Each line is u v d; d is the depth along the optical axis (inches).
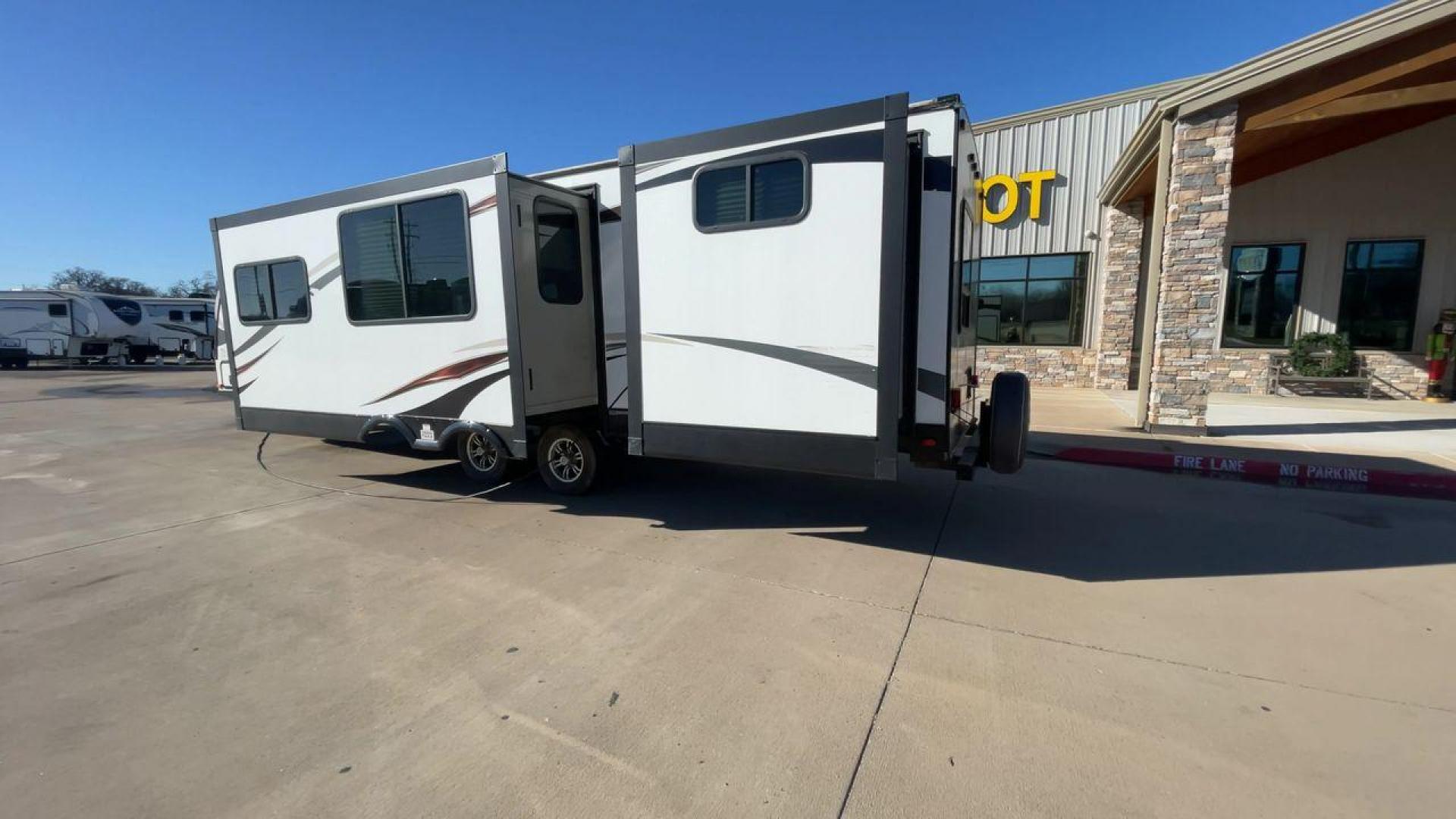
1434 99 256.7
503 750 92.1
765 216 161.8
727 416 172.2
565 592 146.5
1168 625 127.6
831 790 83.4
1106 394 464.8
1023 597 141.3
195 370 1012.5
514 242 196.1
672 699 104.1
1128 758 89.0
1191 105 283.3
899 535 184.2
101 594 148.7
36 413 483.8
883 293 149.3
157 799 83.3
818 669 112.7
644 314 180.9
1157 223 305.3
